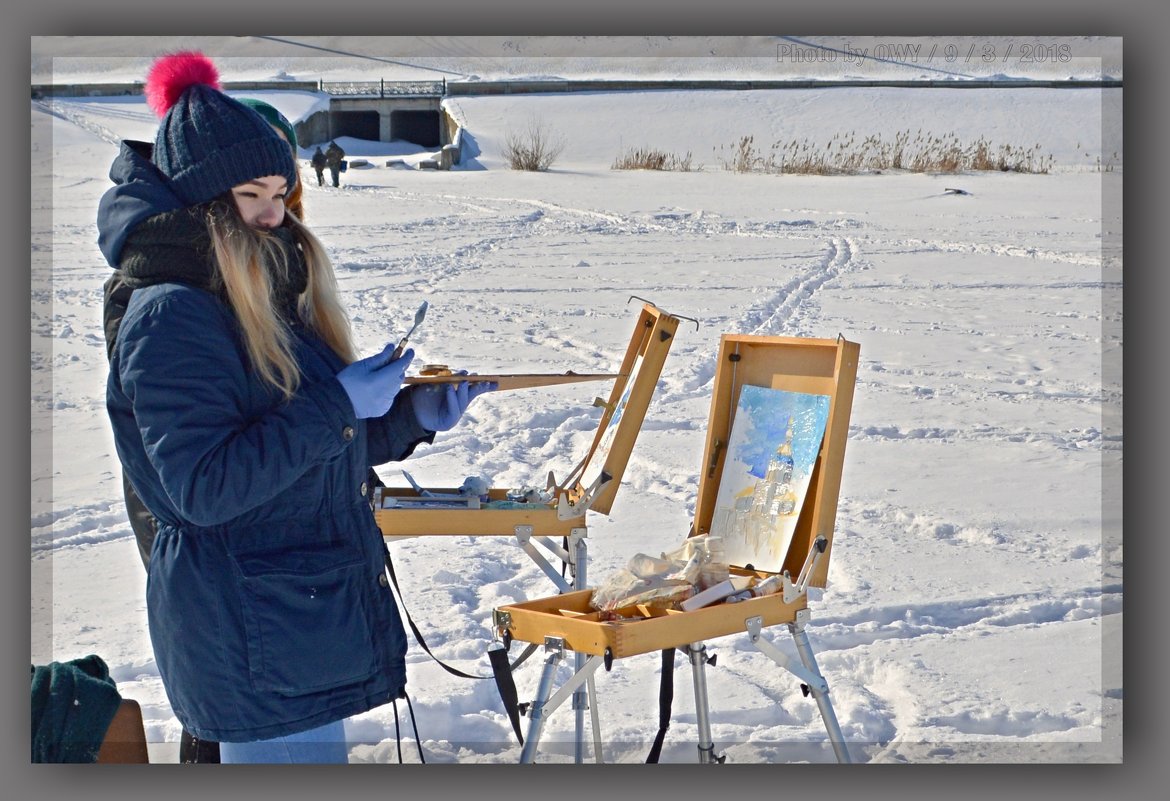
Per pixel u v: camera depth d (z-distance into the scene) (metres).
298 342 2.59
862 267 14.93
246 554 2.46
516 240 18.02
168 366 2.33
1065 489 6.16
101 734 3.24
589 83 46.56
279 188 2.52
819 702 2.96
